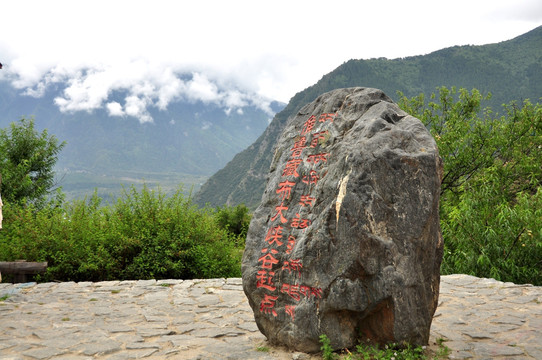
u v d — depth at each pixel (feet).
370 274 13.05
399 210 13.38
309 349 14.34
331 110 17.03
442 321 17.94
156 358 14.46
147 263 29.55
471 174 41.98
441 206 38.75
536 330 16.44
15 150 46.03
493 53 323.16
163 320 18.99
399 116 15.52
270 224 16.21
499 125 41.93
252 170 290.35
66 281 29.45
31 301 22.27
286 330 14.88
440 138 42.78
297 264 14.64
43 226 30.89
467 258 28.99
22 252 29.32
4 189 42.19
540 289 23.11
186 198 33.40
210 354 14.75
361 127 15.02
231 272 32.32
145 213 31.63
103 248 29.63
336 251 13.60
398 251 13.21
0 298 22.85
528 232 27.45
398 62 362.94
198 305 21.52
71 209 33.65
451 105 46.39
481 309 19.63
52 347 15.42
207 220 33.14
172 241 30.37
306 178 15.99
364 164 13.69
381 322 13.38
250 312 20.29
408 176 13.64
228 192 303.07
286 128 18.49
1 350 15.08
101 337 16.57
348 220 13.39
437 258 14.32
